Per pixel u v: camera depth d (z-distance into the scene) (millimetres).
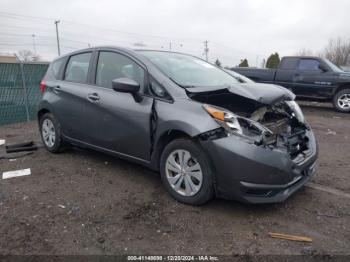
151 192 4133
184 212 3621
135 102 4121
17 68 8977
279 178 3350
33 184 4453
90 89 4766
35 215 3598
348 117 10273
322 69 11391
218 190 3529
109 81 4602
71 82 5180
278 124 3932
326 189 4262
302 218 3521
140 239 3146
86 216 3566
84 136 4945
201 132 3436
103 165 5129
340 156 5789
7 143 6727
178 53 5070
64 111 5203
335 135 7547
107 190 4215
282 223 3422
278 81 12031
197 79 4312
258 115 3830
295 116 4281
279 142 3627
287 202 3879
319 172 4910
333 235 3213
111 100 4395
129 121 4160
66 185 4395
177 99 3781
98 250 2990
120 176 4672
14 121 9094
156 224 3393
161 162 3938
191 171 3676
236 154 3305
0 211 3699
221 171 3410
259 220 3473
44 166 5141
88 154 5688
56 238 3168
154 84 4020
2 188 4340
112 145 4512
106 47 4805
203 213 3600
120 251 2977
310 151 3990
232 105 3979
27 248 3018
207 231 3271
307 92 11672
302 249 2986
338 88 11211
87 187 4316
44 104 5602
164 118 3766
